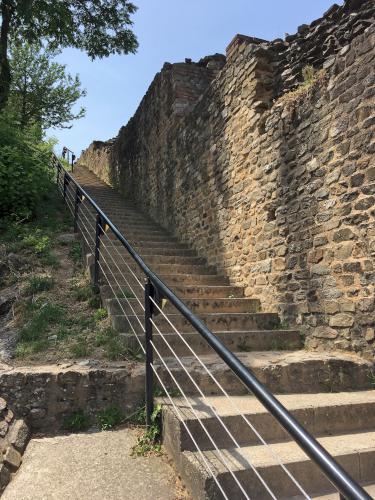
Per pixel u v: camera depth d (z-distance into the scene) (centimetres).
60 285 503
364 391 358
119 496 230
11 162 719
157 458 269
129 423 310
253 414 282
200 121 762
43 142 1082
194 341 406
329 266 433
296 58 563
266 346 441
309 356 389
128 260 623
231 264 627
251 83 596
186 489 238
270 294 522
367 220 391
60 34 1134
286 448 266
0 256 555
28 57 1611
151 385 305
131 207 1102
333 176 435
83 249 589
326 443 279
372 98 394
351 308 402
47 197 827
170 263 679
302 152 483
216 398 319
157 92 1018
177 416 269
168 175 912
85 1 1157
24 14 959
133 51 1250
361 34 439
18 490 233
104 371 320
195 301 509
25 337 387
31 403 304
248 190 589
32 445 279
